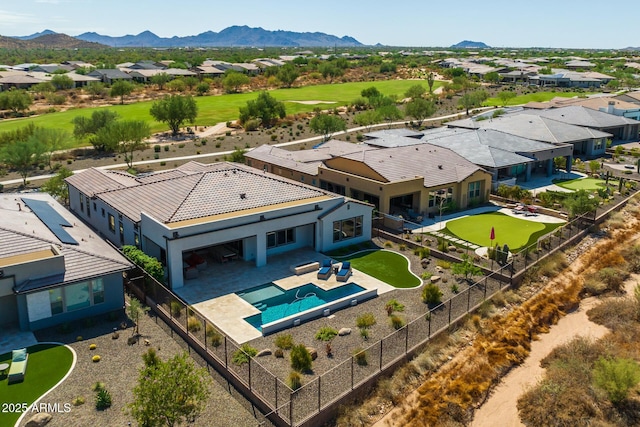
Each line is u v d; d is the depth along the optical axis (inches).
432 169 2007.9
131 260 1307.8
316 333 1103.6
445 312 1198.3
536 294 1353.3
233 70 7086.6
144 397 729.6
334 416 872.9
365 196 1889.8
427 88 6235.2
